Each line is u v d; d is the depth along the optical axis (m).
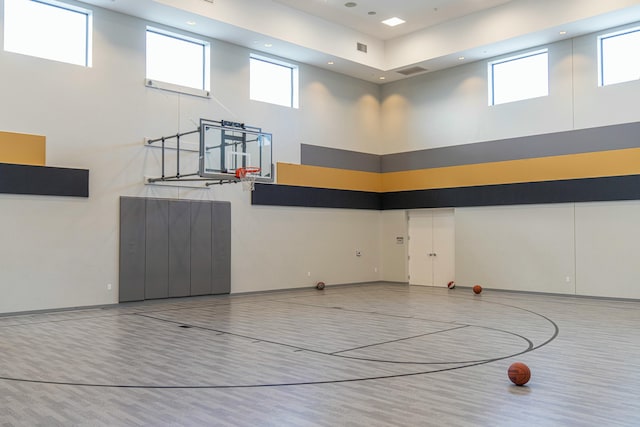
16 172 10.24
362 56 15.57
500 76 15.05
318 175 15.79
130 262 11.80
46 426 4.28
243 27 12.79
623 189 12.59
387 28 15.29
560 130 13.66
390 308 11.34
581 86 13.31
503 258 14.68
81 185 11.08
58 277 10.78
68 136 11.03
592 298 13.01
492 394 5.11
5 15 10.38
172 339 7.90
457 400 4.93
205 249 13.15
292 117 15.20
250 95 14.40
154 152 12.31
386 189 17.55
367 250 17.25
